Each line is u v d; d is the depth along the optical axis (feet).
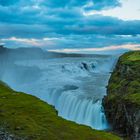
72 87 331.98
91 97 275.18
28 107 179.73
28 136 134.21
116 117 229.45
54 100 309.22
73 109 271.90
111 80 303.89
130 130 213.05
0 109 172.14
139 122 203.51
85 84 354.54
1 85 252.42
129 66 288.92
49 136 137.18
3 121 149.59
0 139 128.06
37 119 159.33
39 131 141.18
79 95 284.82
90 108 257.55
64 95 294.87
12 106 180.34
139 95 223.92
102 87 330.13
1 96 208.33
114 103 238.27
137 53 344.49
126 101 221.87
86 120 255.29
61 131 145.48
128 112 216.54
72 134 143.13
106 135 148.77
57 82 372.58
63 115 277.03
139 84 243.81
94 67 472.03
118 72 301.63
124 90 246.27
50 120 159.22
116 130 228.43
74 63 462.19
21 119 155.02
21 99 199.41
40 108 178.70
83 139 138.92
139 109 206.49
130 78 262.67
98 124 247.91
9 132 135.95
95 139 140.46
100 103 258.16
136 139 203.82
